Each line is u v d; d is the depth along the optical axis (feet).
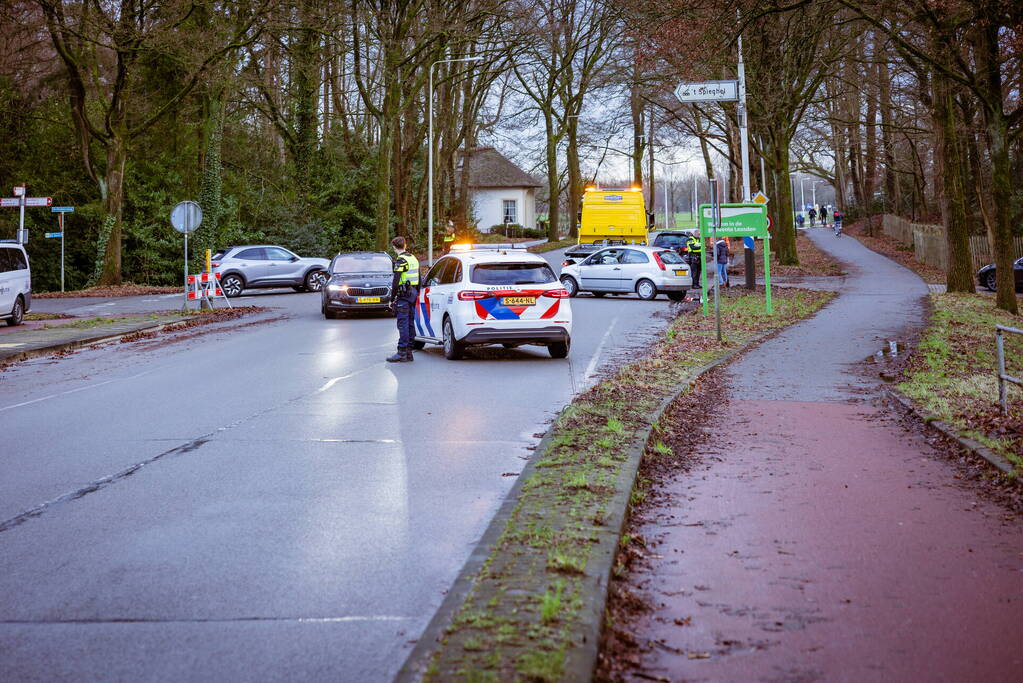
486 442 31.27
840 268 147.64
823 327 69.26
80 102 121.80
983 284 113.70
